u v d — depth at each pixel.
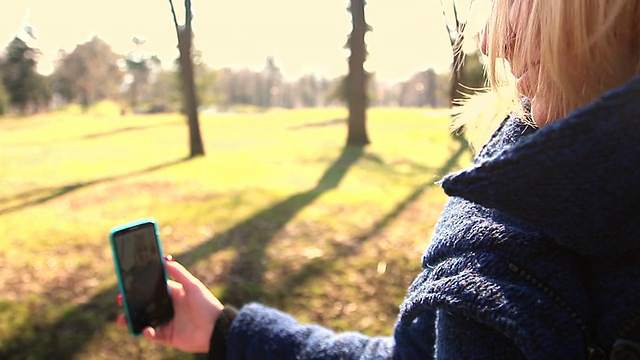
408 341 0.87
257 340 1.03
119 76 56.91
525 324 0.51
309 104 77.94
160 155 11.46
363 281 4.04
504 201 0.50
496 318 0.53
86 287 3.90
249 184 7.77
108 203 6.66
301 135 15.77
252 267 4.25
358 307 3.70
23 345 3.18
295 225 5.38
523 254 0.55
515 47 0.63
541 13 0.54
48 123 24.94
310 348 0.99
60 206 6.56
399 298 3.83
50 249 4.74
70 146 14.03
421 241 4.86
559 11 0.51
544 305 0.52
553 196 0.48
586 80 0.52
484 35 0.76
